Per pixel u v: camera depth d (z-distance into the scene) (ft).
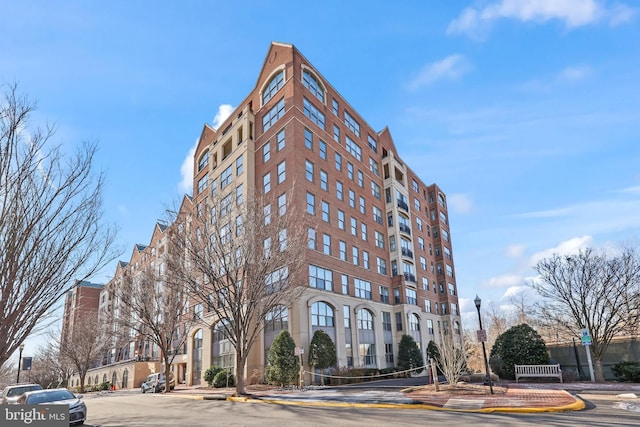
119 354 196.44
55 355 169.89
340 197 117.08
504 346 73.20
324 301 99.04
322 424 36.04
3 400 59.41
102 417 51.55
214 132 140.15
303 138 106.11
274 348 84.23
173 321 101.86
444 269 175.11
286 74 111.65
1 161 27.50
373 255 127.44
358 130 136.98
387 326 124.77
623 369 65.57
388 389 64.95
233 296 77.00
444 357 62.03
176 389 105.40
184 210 81.41
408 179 167.02
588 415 35.65
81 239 31.91
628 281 69.26
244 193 102.73
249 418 42.39
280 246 72.49
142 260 141.28
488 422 33.60
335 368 92.89
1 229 27.37
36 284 29.19
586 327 71.15
